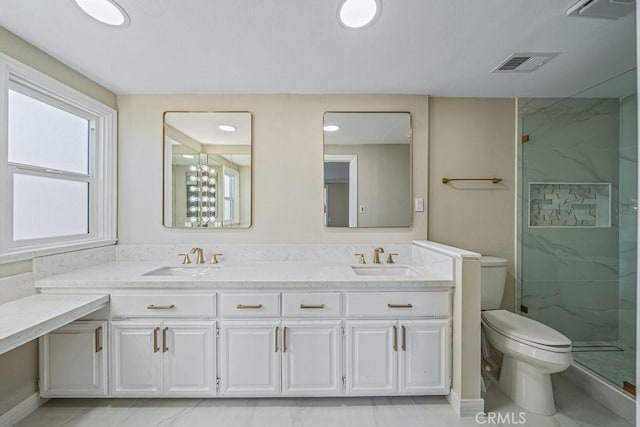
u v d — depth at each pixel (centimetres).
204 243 215
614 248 220
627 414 154
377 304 162
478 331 155
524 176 224
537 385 159
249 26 135
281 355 161
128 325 158
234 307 160
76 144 189
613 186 220
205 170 215
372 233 219
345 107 217
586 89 207
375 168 218
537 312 223
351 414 156
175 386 160
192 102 215
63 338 158
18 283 147
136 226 214
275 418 152
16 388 149
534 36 145
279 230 217
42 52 156
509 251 224
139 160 214
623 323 216
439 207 223
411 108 218
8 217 144
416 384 162
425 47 154
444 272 170
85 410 158
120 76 185
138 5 120
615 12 126
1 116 137
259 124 215
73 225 188
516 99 224
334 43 149
